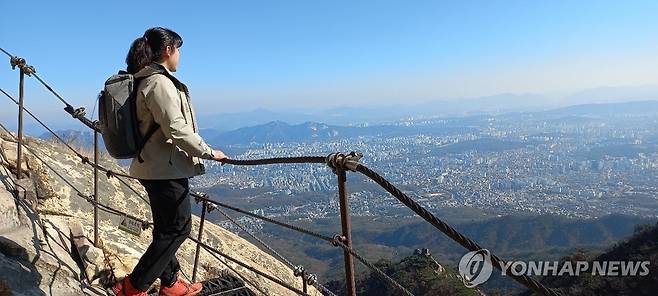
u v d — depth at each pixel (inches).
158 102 114.3
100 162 269.6
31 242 150.8
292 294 268.4
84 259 167.9
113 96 117.0
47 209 186.1
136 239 212.7
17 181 183.8
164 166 122.0
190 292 150.6
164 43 123.0
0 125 222.7
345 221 98.3
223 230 316.5
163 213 127.5
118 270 177.2
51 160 223.0
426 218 78.2
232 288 166.7
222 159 121.2
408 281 848.9
